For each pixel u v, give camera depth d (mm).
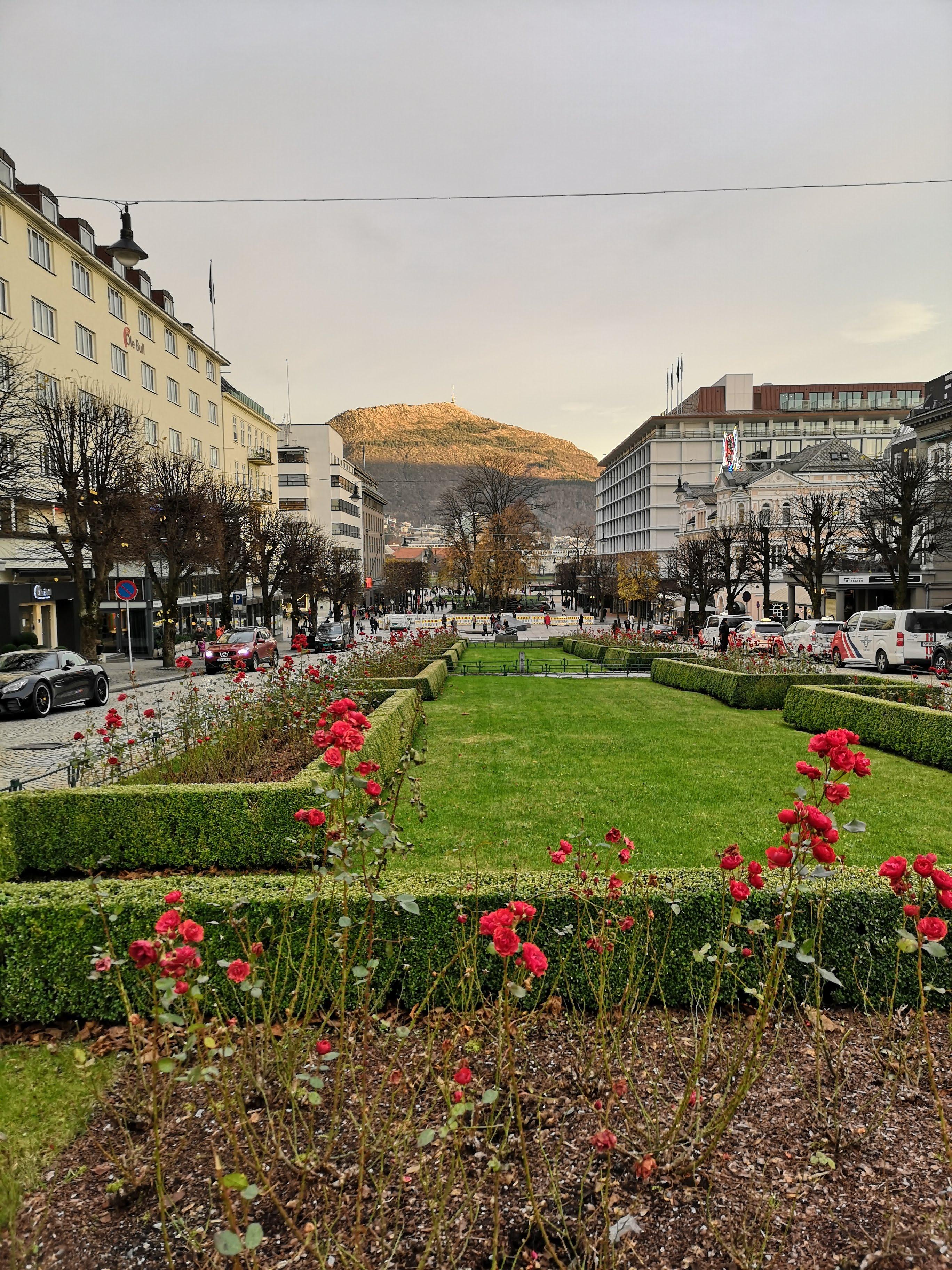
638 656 25391
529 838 6848
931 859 2721
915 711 10414
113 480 24281
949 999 3938
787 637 30062
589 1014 3990
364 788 3135
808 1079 3332
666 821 7367
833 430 93188
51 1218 2709
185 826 6391
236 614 50031
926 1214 2568
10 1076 3650
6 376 18391
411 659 19734
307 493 81562
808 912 3992
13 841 6355
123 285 32375
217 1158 2316
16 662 16250
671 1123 3027
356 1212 2559
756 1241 2473
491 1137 2826
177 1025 2850
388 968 3998
